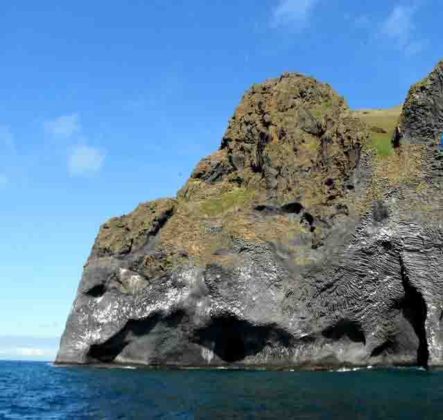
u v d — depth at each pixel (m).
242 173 69.25
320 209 58.72
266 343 57.34
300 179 62.22
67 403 34.44
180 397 35.50
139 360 60.69
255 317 56.69
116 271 62.59
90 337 62.16
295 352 56.66
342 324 55.88
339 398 33.38
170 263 60.09
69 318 63.84
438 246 54.06
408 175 56.94
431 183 56.28
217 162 72.50
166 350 59.69
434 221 54.50
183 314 58.97
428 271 53.88
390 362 56.09
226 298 57.47
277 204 61.84
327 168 61.16
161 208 65.62
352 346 56.25
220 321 58.06
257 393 36.38
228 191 69.06
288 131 66.12
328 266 56.12
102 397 36.53
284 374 50.03
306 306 56.34
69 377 50.81
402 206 55.72
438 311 52.97
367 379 43.84
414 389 37.12
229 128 75.94
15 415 30.28
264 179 64.69
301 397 34.12
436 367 52.09
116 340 61.78
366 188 57.69
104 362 63.06
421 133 58.78
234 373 51.72
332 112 65.81
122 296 61.59
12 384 47.62
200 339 58.97
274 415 28.08
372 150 59.41
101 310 62.28
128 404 33.38
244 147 71.00
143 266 61.56
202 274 58.84
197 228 63.28
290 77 72.25
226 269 57.91
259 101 73.19
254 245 58.66
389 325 55.59
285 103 69.00
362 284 55.66
